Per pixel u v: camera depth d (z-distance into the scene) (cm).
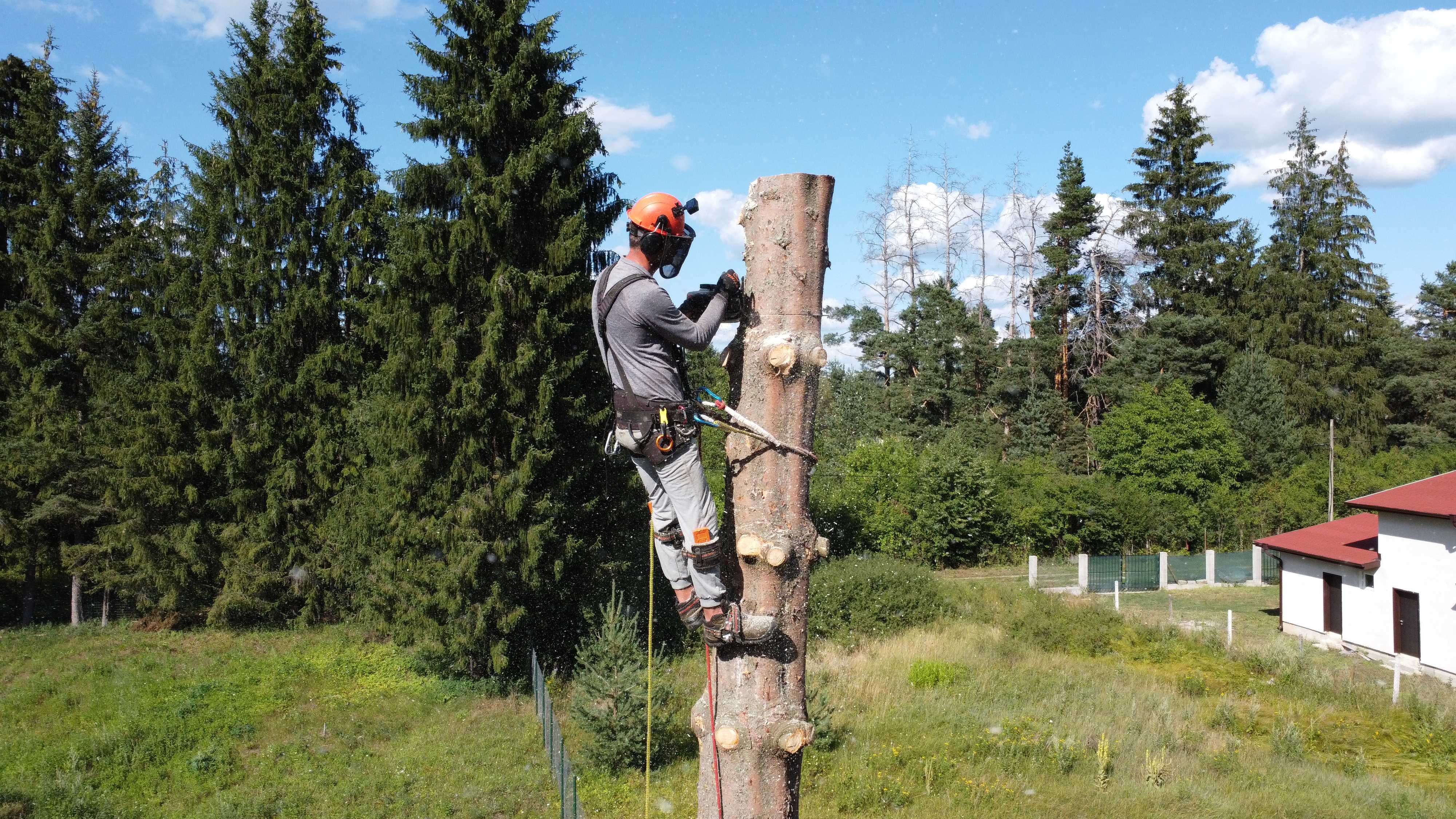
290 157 2569
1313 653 2553
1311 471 4512
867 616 2533
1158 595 3544
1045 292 5541
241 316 2512
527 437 1906
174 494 2420
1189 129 5753
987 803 1288
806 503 340
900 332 5288
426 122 1902
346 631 2419
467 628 1884
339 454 2520
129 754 1572
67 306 2716
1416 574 2317
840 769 1415
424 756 1554
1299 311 5425
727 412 335
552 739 1484
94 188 2708
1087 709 1806
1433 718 1878
